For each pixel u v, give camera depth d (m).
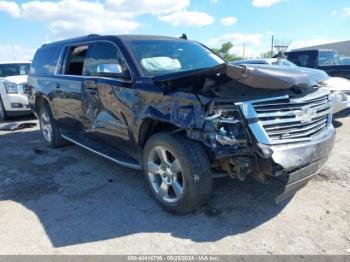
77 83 4.98
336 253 2.80
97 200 3.94
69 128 5.63
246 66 3.17
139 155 4.00
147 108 3.60
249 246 2.93
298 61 12.90
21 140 7.17
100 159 5.51
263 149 2.93
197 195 3.25
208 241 3.02
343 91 6.86
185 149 3.21
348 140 6.07
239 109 2.99
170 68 4.19
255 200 3.73
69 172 4.94
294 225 3.23
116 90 4.08
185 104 3.19
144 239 3.09
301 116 3.26
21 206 3.86
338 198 3.73
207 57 4.83
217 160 3.32
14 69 10.67
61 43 5.94
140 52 4.20
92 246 3.02
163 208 3.62
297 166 3.02
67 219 3.52
